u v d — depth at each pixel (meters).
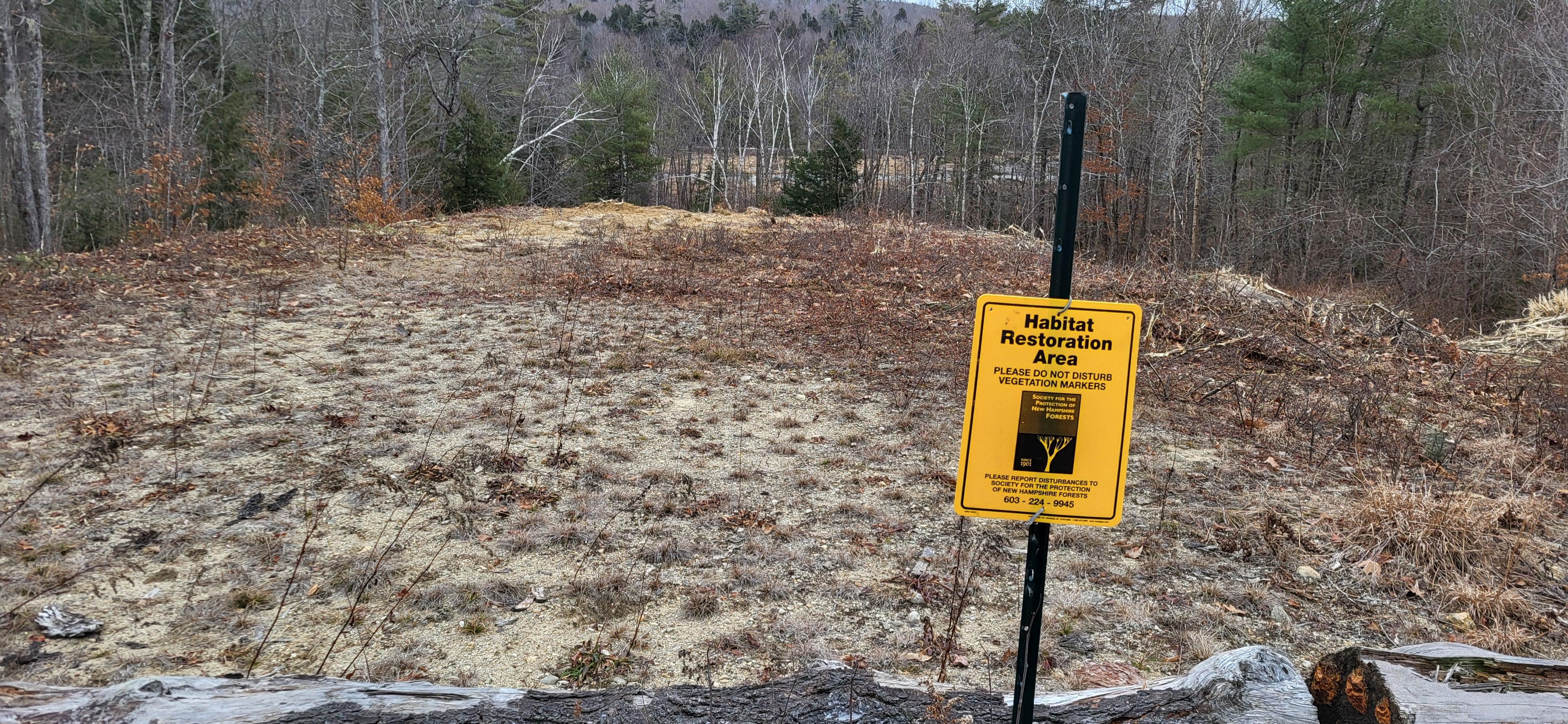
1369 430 6.16
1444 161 25.19
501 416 5.70
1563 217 18.16
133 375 6.15
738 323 8.59
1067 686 3.11
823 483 4.93
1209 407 6.69
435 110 30.81
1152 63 31.02
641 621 3.39
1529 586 3.98
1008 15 48.50
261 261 10.44
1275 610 3.72
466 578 3.72
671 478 4.87
